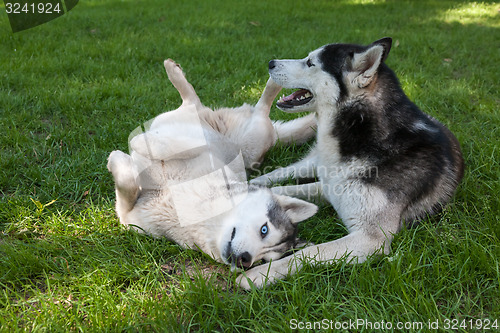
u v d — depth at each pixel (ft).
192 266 9.82
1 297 8.38
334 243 9.84
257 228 9.26
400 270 9.18
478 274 9.26
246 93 18.17
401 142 10.75
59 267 9.38
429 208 11.12
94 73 19.72
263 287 8.73
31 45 22.84
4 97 16.38
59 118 15.74
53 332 7.62
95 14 31.30
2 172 12.26
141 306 8.30
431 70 21.22
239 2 37.24
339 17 32.65
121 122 15.46
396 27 30.17
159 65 21.27
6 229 10.48
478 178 12.89
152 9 33.86
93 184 12.33
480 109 17.01
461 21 32.30
